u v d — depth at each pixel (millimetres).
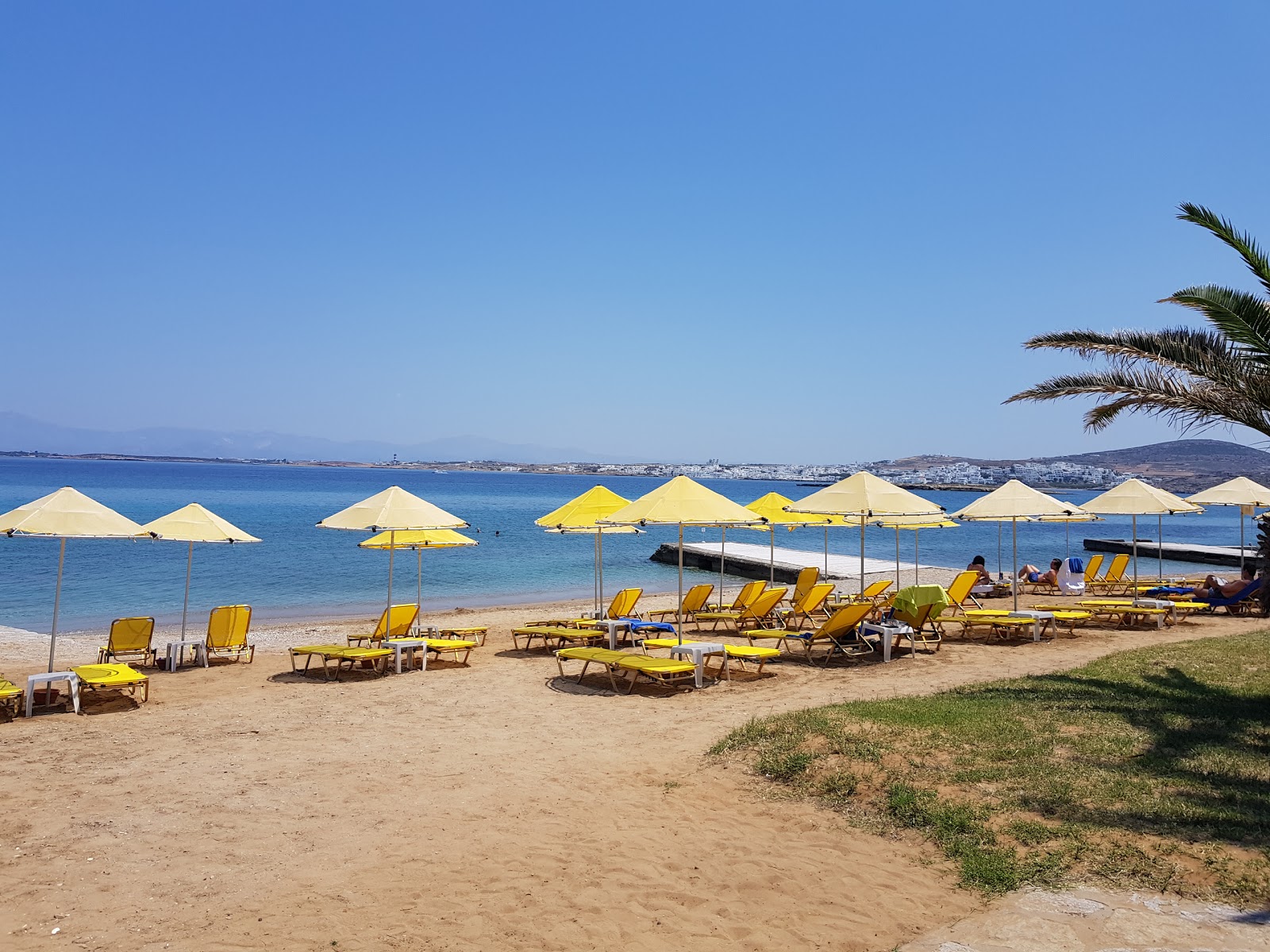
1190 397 7680
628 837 5055
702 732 7531
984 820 4906
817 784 5754
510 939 3859
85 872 4609
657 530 58188
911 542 54094
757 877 4453
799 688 9383
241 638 11500
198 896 4316
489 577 27953
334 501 76125
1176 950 3463
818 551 38031
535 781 6215
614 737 7504
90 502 9906
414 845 4980
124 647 10703
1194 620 14461
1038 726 6730
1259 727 6703
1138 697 7797
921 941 3701
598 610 14242
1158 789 5227
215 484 121250
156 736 7621
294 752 7078
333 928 3967
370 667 11156
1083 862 4324
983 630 13500
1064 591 19109
